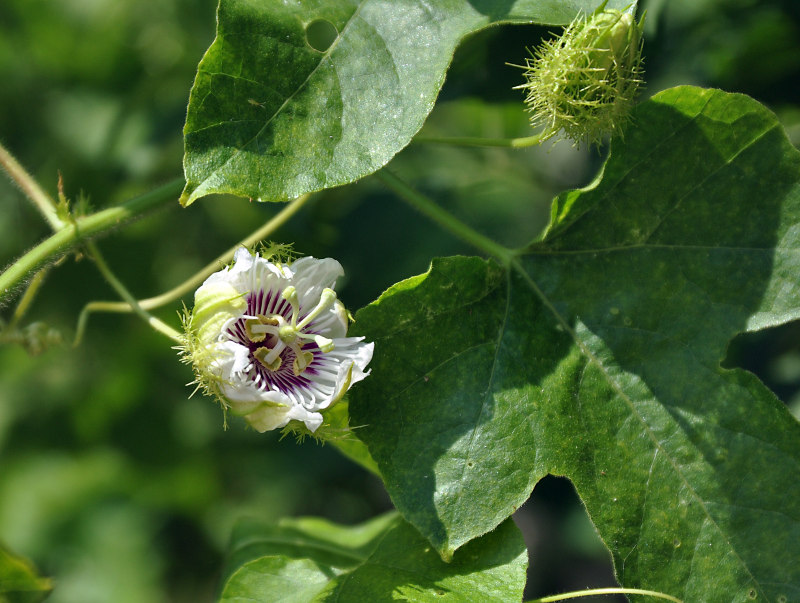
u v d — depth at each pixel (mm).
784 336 547
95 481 762
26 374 716
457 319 439
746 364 551
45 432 719
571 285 448
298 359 428
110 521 752
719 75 541
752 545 433
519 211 614
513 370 439
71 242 449
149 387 708
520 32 517
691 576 434
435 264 438
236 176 412
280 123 417
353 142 419
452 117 609
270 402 421
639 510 436
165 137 598
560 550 695
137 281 644
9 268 446
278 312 433
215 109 413
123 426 715
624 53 434
